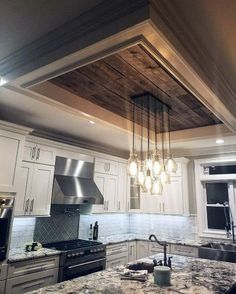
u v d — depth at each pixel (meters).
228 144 4.21
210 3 1.37
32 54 1.81
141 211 4.88
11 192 2.79
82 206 4.23
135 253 4.48
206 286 1.84
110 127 3.13
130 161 2.72
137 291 1.72
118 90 2.45
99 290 1.72
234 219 4.21
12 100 2.61
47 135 3.71
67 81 2.28
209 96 2.10
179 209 4.50
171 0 1.37
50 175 3.44
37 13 1.48
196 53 1.74
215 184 4.55
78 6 1.42
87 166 4.14
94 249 3.62
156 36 1.39
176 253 4.06
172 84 2.30
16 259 2.63
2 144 2.77
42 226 3.60
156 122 3.39
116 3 1.38
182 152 4.80
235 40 1.65
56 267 3.04
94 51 1.55
